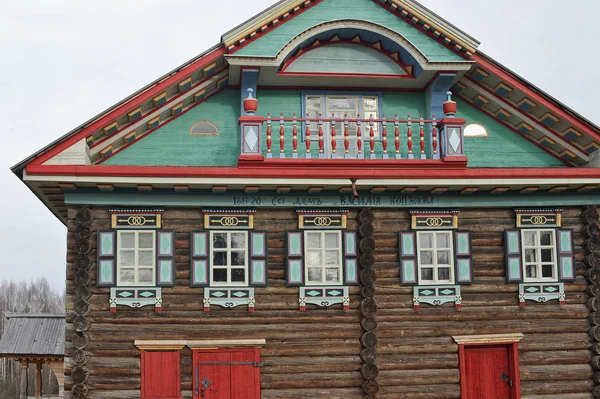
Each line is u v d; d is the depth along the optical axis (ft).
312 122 57.21
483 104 58.65
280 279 52.65
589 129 56.34
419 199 54.24
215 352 51.29
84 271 50.42
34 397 85.35
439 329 53.52
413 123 58.18
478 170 52.39
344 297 52.65
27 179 48.80
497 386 54.08
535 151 59.06
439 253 54.39
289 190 52.70
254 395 51.13
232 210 52.70
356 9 55.52
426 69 55.01
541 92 56.24
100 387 50.08
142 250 51.70
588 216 55.77
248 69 53.62
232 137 55.83
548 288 54.90
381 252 53.78
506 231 55.01
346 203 53.42
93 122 50.83
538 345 54.49
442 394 52.80
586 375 54.54
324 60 56.08
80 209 51.03
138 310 51.11
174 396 50.42
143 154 54.85
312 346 52.16
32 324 86.84
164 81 52.54
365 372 51.72
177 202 51.93
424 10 55.11
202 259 51.88
